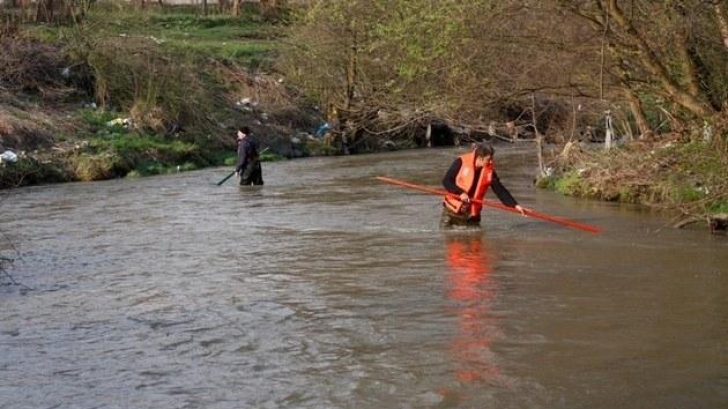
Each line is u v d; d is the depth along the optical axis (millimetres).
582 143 25297
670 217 17438
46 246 15852
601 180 20391
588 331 10133
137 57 32812
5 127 27516
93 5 35781
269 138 34375
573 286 12125
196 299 11906
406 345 9781
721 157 17359
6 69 30891
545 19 20172
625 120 25203
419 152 35094
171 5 49562
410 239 15664
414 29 20812
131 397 8484
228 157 32094
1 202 21766
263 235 16391
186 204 20875
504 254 14234
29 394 8609
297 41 36531
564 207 18984
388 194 21875
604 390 8391
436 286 12250
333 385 8664
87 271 13766
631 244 14891
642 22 19094
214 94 35656
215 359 9492
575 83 21438
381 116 35406
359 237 15945
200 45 39594
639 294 11656
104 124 30688
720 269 12953
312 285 12500
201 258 14516
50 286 12836
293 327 10539
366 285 12414
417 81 23031
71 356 9672
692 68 18766
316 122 37625
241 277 13102
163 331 10508
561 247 14742
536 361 9188
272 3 47406
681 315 10680
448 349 9609
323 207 19797
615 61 20031
